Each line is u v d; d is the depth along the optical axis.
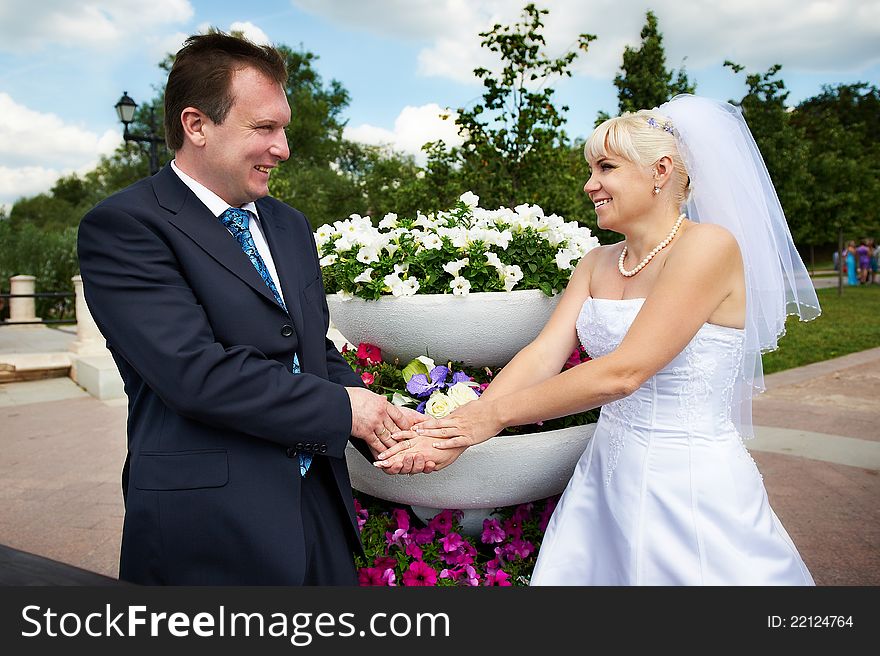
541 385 1.74
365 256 2.17
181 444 1.50
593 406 1.71
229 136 1.49
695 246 1.68
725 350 1.76
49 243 15.26
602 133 1.80
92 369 7.17
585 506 1.92
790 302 2.11
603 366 1.67
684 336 1.67
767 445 4.56
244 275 1.55
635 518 1.77
